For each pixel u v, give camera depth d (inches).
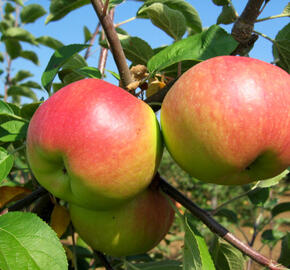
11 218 5.1
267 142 5.6
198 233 6.3
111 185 5.7
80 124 5.5
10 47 23.5
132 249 7.3
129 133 5.7
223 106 5.4
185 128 5.8
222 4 8.9
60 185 6.4
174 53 7.1
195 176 6.5
